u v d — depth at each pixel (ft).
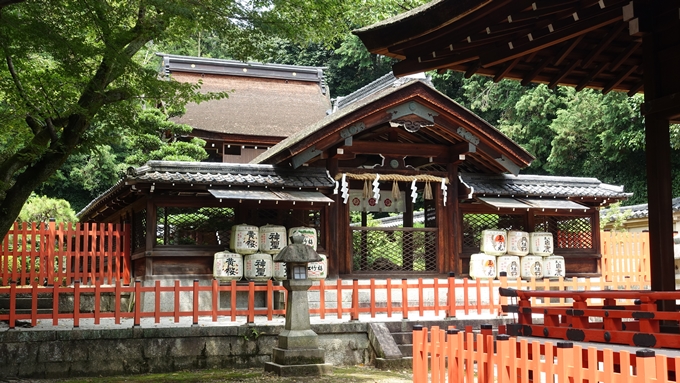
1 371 34.09
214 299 38.37
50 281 48.26
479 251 53.36
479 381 18.95
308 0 44.60
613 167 99.35
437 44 24.80
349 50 114.11
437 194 51.98
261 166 48.42
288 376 34.78
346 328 39.68
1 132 42.47
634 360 16.38
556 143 97.96
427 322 41.04
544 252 52.29
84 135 39.96
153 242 45.85
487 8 21.89
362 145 49.96
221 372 36.27
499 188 52.13
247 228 46.65
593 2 20.88
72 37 36.29
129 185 45.06
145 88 38.99
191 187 45.85
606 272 56.95
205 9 38.06
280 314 43.86
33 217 70.85
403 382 33.19
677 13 21.04
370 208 52.95
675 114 21.39
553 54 25.58
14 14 33.65
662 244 21.59
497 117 112.98
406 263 51.57
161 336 36.65
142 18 39.73
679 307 22.17
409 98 48.19
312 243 47.93
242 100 90.07
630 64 26.99
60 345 35.09
